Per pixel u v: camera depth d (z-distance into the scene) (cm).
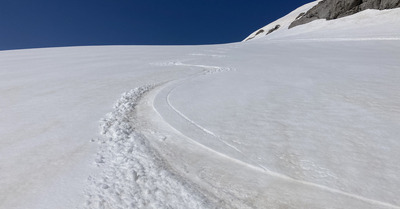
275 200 273
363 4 4378
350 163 322
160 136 451
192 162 359
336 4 4759
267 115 505
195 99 644
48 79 1035
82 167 350
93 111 607
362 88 673
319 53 1650
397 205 249
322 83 752
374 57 1310
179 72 1120
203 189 298
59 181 315
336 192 276
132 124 520
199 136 429
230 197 282
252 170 328
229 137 416
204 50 2262
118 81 948
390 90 639
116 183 311
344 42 2398
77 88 855
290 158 344
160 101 642
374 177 292
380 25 3278
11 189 299
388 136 387
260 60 1405
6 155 387
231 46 2759
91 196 286
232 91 706
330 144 374
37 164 358
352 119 462
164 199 280
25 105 671
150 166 349
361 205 254
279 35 5475
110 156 385
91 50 2570
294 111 521
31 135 466
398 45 1867
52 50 2758
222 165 346
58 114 588
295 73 941
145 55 1927
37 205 271
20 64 1623
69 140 442
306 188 286
